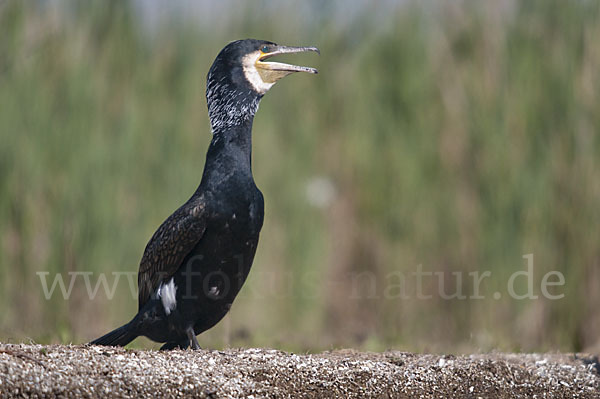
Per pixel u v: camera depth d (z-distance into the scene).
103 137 12.94
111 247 12.62
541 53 13.20
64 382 6.32
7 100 12.84
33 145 12.74
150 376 6.66
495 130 13.17
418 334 12.94
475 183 13.22
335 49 14.68
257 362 7.28
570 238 12.70
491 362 7.91
